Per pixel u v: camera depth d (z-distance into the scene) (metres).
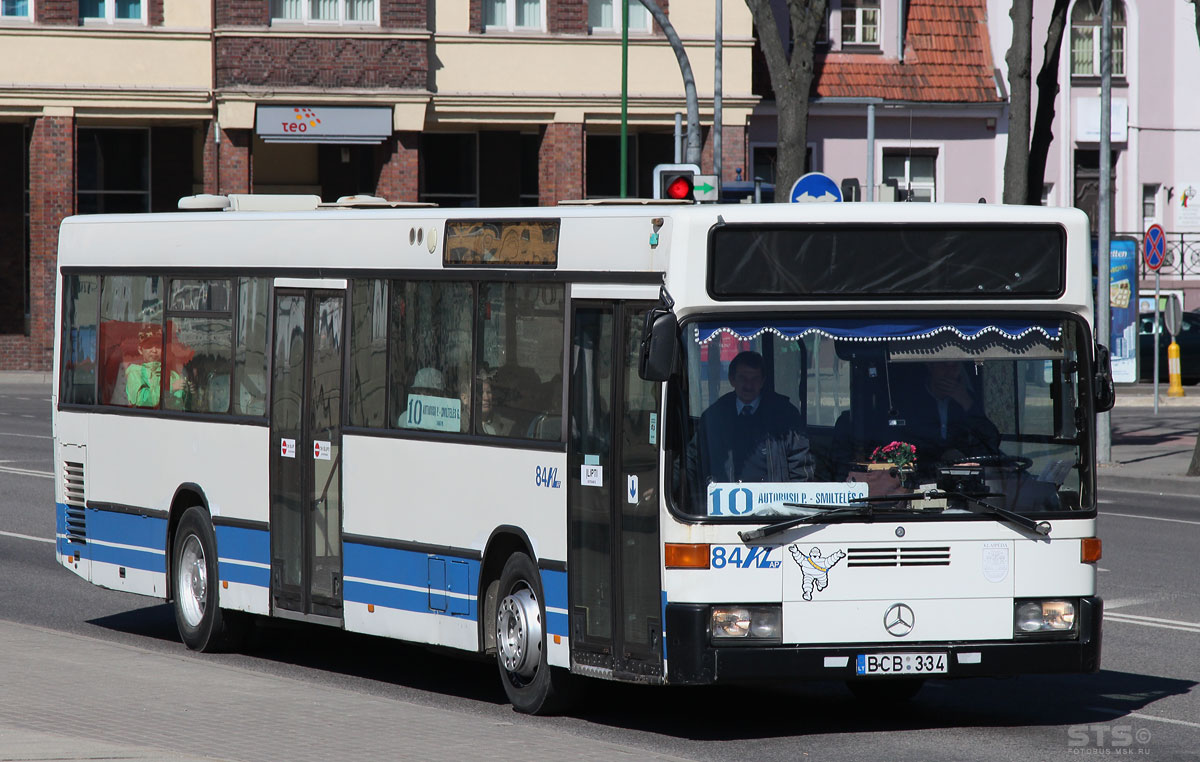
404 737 17.34
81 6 79.69
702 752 17.88
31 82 79.06
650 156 87.00
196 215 25.83
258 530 24.31
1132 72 90.62
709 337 17.95
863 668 17.84
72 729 17.38
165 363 26.31
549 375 19.86
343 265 23.11
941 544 18.03
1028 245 18.58
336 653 25.56
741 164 83.31
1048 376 18.53
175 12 79.38
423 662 24.77
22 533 37.81
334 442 23.03
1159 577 31.06
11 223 86.62
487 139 86.94
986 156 88.31
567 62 82.75
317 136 79.38
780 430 17.97
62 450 28.53
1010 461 18.36
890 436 18.14
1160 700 20.80
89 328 28.00
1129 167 90.88
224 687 20.36
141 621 28.42
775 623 17.75
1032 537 18.23
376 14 80.06
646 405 18.34
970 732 18.91
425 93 80.19
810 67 45.84
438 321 21.58
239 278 24.92
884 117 86.88
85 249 28.16
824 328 18.14
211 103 79.62
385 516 22.19
